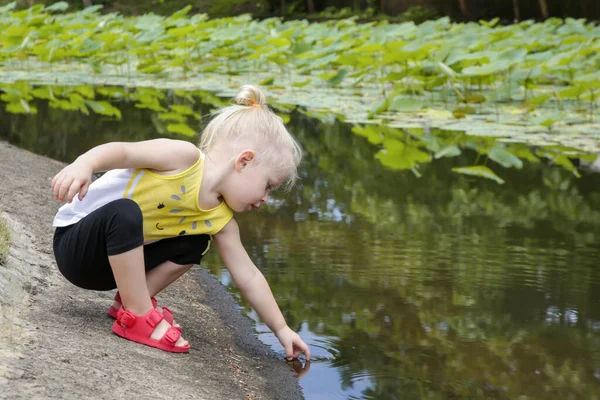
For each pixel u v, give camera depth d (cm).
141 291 173
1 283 178
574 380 182
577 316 222
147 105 664
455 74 646
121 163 167
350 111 656
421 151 488
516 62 634
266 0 1894
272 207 344
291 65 1040
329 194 372
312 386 177
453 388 177
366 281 251
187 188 174
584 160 462
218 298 233
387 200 362
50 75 914
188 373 165
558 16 1540
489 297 238
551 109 650
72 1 2050
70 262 176
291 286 243
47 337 157
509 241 299
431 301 232
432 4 1670
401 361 191
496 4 1608
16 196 286
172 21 1245
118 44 1000
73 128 529
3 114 587
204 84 840
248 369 181
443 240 297
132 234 169
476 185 398
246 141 179
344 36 1012
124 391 141
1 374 132
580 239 302
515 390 177
